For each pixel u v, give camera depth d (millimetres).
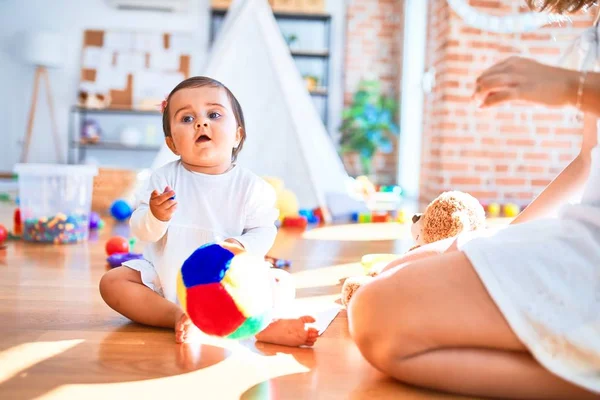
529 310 681
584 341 655
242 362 900
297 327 974
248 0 3180
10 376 816
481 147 3996
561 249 701
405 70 5344
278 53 3199
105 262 1754
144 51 5672
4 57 5660
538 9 908
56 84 5680
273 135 3182
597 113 659
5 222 2682
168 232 1099
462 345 736
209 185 1130
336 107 5820
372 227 2799
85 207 2219
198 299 854
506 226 877
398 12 5566
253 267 886
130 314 1083
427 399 761
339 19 5797
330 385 811
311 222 2963
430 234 1174
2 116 5688
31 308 1203
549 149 3994
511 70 667
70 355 911
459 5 3682
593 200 751
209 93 1138
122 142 5480
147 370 854
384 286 761
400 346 750
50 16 5660
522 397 724
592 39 823
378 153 5672
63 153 5734
